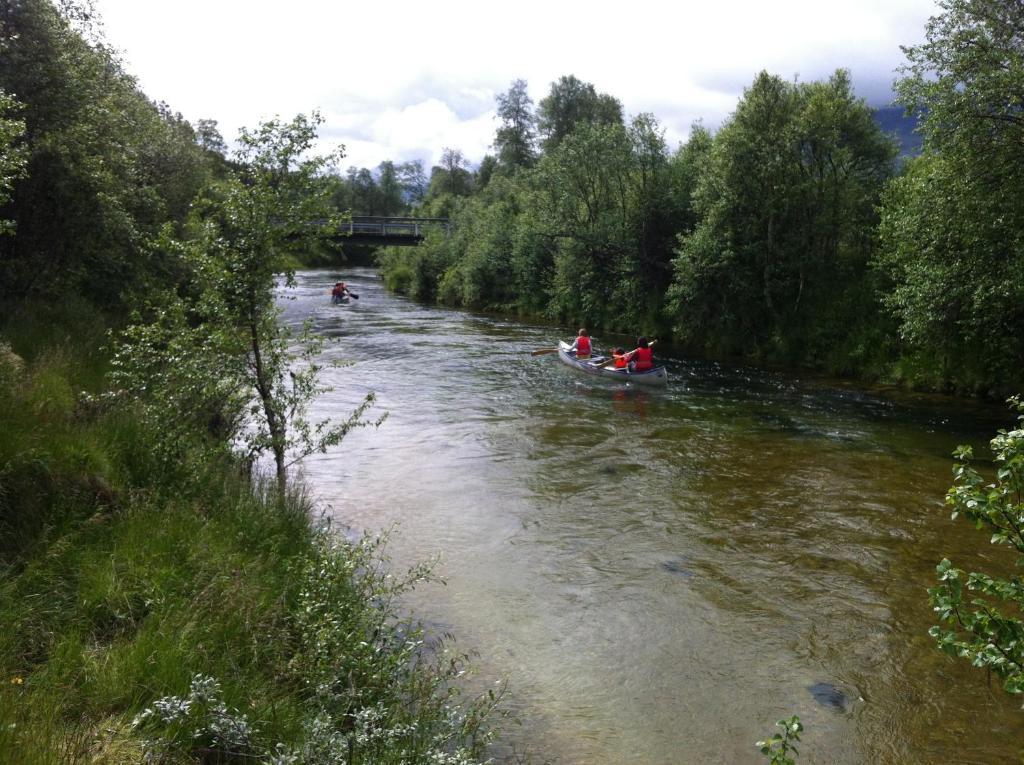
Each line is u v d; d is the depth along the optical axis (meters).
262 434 7.84
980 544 8.30
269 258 7.33
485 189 52.50
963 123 13.06
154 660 4.02
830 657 6.03
